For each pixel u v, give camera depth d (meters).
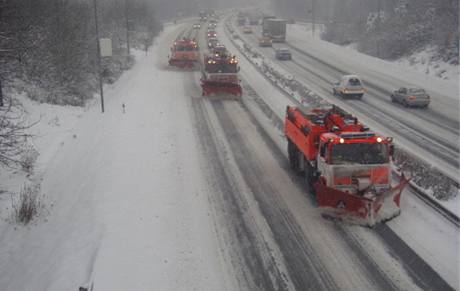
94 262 12.05
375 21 72.38
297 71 49.16
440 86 40.38
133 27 75.94
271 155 20.83
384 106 32.28
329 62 56.50
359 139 13.98
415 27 58.97
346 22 86.25
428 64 48.50
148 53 64.56
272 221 14.28
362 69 50.88
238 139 23.42
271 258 12.19
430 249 12.41
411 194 16.16
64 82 33.84
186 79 42.97
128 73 46.97
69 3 42.12
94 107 31.38
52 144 22.64
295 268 11.70
